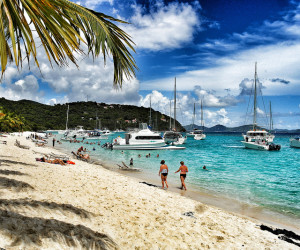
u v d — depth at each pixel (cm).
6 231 323
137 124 17362
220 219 755
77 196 701
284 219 873
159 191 1083
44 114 14262
